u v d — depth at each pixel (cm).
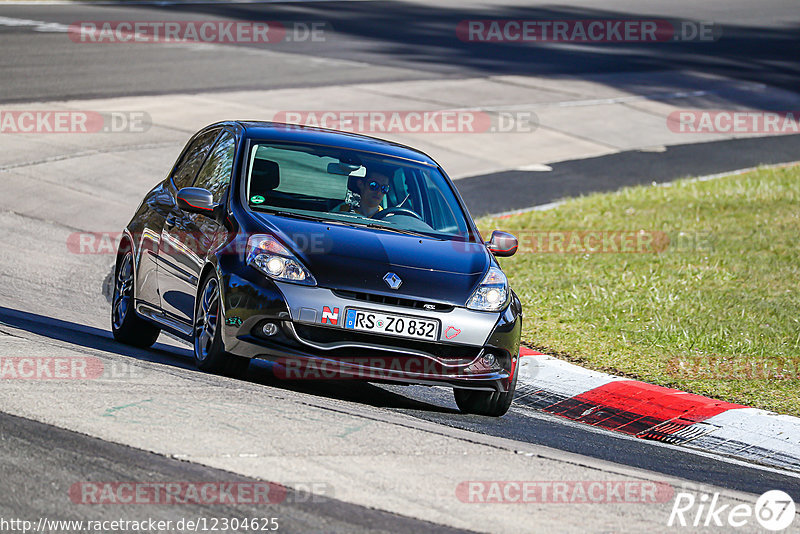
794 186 6341
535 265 4456
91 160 5681
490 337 2408
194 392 2122
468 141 7231
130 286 2966
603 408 2800
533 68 10350
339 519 1538
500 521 1619
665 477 2092
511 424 2488
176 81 8006
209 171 2794
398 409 2441
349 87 8488
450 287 2419
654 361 3180
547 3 15662
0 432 1742
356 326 2314
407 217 2681
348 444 1906
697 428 2675
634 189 6253
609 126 8238
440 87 8862
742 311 3744
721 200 5984
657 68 11044
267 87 8162
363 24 12256
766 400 2881
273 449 1811
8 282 3619
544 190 6259
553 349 3269
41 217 4684
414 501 1656
